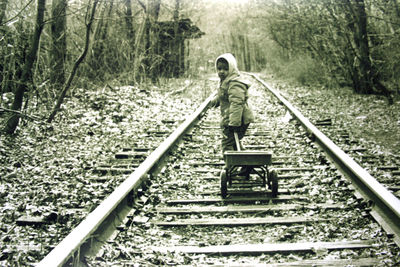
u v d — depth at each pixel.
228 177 5.75
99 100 11.95
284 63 28.75
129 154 7.56
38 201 5.26
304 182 6.00
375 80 15.83
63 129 9.36
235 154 5.38
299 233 4.39
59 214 4.72
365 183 4.93
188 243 4.18
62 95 9.61
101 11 14.05
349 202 5.04
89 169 6.82
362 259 3.60
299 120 10.10
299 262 3.59
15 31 9.18
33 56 8.60
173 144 7.81
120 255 3.83
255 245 3.98
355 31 16.25
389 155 7.50
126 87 14.62
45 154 7.67
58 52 11.60
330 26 18.52
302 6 20.25
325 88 19.17
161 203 5.30
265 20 28.23
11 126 8.48
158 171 6.43
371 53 16.27
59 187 5.84
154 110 12.20
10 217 4.79
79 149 8.15
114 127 10.02
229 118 5.90
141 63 16.84
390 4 14.96
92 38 13.57
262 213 4.99
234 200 5.37
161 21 21.06
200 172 6.67
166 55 20.27
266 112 12.48
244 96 5.92
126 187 4.79
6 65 9.33
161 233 4.44
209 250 3.93
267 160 5.39
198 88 17.77
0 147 7.73
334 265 3.52
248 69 40.38
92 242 3.75
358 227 4.41
